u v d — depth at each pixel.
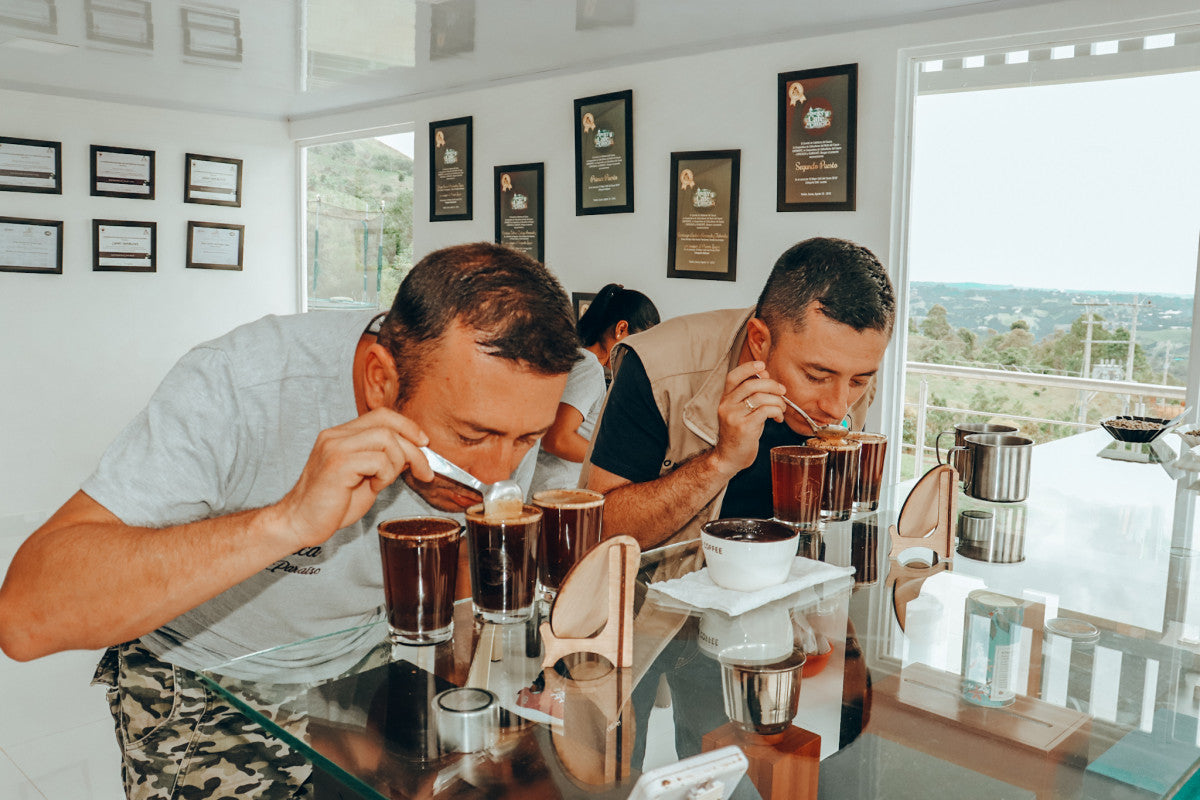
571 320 1.03
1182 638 1.00
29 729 2.38
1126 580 1.21
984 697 0.83
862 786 0.69
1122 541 1.42
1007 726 0.77
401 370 1.04
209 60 4.03
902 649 0.94
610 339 3.35
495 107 4.42
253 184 5.52
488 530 0.96
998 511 1.62
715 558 1.08
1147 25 2.68
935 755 0.74
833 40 3.25
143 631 0.95
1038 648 0.96
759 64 3.44
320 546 1.20
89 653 2.91
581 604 0.87
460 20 3.30
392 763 0.68
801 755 0.69
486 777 0.67
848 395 1.71
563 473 2.16
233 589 1.26
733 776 0.62
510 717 0.76
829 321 1.66
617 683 0.84
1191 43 2.64
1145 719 0.80
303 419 1.21
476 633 0.96
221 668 0.84
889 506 1.58
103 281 4.95
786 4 3.02
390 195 5.31
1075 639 0.99
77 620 0.93
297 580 1.23
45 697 2.59
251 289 5.57
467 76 4.35
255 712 0.76
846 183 3.23
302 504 0.92
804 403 1.72
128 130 4.96
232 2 3.12
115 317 5.00
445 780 0.66
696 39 3.54
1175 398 3.36
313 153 5.71
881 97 3.16
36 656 0.97
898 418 3.29
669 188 3.74
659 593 1.09
